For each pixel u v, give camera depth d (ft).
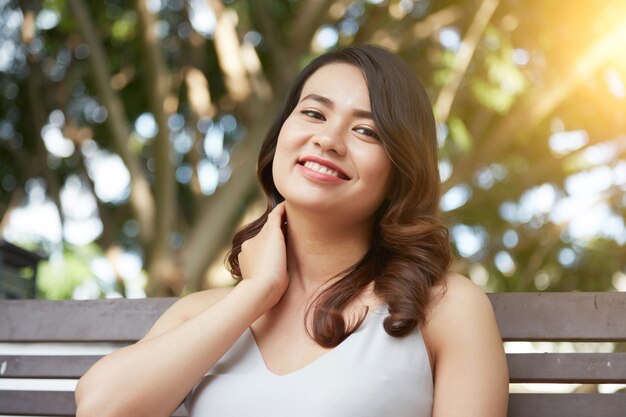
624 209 26.14
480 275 25.89
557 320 6.72
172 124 25.41
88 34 21.79
